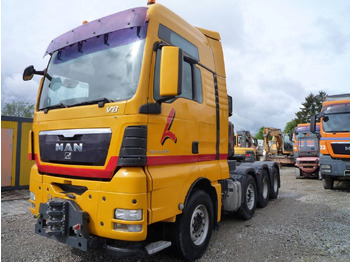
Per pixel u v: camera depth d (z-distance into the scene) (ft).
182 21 12.69
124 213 9.02
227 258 12.86
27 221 18.54
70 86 11.64
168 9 11.72
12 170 29.19
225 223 18.63
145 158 9.41
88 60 11.37
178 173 11.05
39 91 13.09
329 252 13.51
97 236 9.71
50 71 12.87
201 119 13.14
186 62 12.44
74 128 10.64
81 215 9.55
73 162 10.61
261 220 19.34
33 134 12.84
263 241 15.07
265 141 69.82
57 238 10.24
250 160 27.91
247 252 13.57
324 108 32.12
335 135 30.48
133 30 10.49
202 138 13.17
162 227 11.63
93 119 10.10
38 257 12.84
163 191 10.12
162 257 12.60
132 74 9.91
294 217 20.02
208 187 13.91
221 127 15.24
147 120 9.62
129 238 8.98
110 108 9.70
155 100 10.09
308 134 50.49
